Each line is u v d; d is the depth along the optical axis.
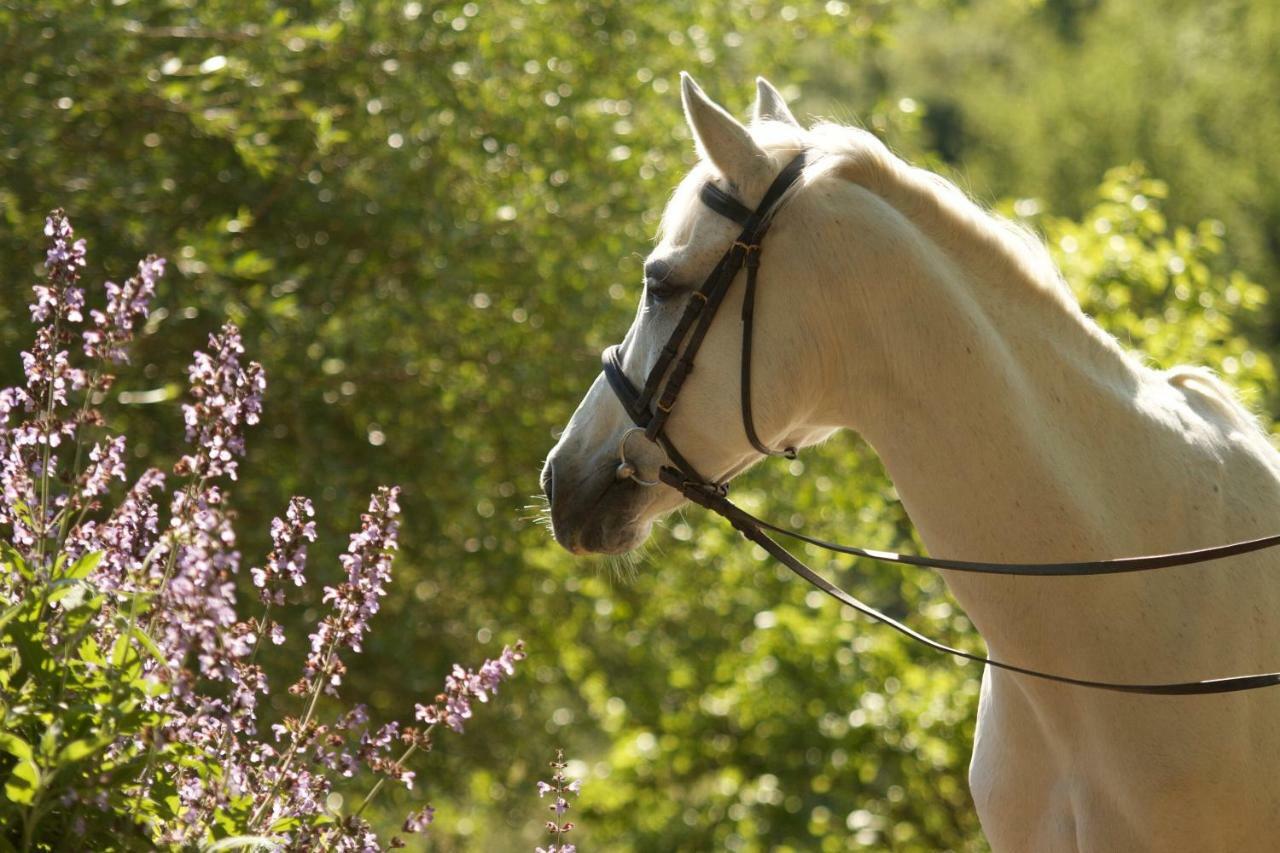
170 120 10.61
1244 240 31.91
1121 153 35.53
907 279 3.98
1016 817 4.46
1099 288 13.70
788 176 4.02
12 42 9.14
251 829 3.50
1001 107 38.97
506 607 13.45
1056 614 4.04
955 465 4.04
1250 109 35.03
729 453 4.14
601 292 12.22
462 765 13.83
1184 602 4.03
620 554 4.36
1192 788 3.99
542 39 11.76
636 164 12.47
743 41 13.98
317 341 10.48
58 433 3.66
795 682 13.50
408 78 10.96
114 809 3.21
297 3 10.97
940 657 13.79
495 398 11.83
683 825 14.05
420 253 11.65
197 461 3.56
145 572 3.54
